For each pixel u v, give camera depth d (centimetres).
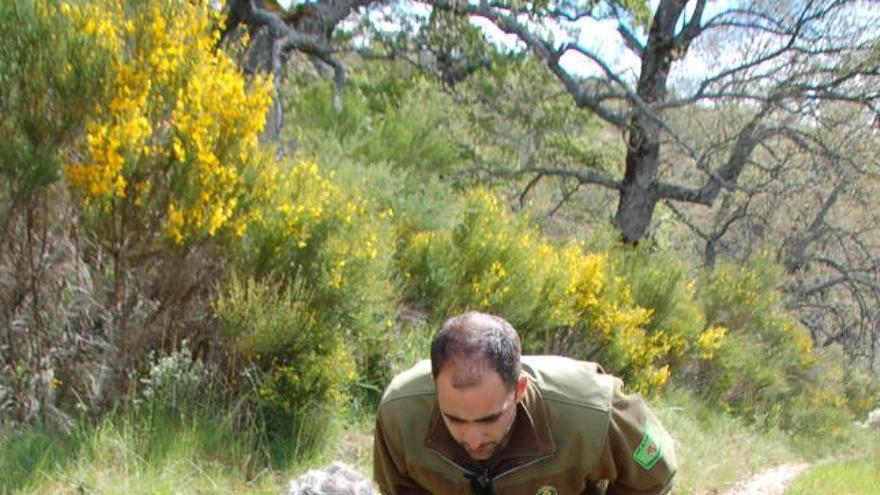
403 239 847
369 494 455
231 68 578
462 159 1520
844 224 2212
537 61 1460
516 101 1523
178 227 537
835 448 1557
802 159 1627
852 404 2059
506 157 1634
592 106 1510
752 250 1977
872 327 2048
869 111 1486
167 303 581
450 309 841
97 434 498
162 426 526
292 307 597
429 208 876
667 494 316
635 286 1208
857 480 1083
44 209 516
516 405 262
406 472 299
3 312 524
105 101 511
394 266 793
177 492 477
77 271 550
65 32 500
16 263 523
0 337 525
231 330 577
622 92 1508
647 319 1118
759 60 1462
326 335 605
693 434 1059
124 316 558
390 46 1321
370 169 858
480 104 1534
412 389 282
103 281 563
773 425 1427
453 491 287
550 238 1416
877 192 1698
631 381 1073
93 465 477
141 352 574
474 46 1359
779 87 1445
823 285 2080
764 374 1437
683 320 1245
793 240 1942
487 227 896
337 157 870
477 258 873
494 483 277
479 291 853
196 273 589
